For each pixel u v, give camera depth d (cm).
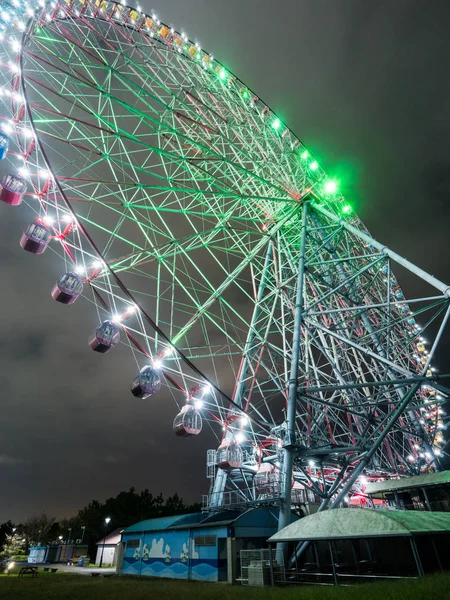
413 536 1483
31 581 2617
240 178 3109
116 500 9750
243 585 1927
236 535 2216
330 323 3256
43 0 2281
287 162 3212
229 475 2912
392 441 3453
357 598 1147
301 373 3003
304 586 1639
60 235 1995
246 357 3034
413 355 3588
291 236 3291
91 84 2052
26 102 1945
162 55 3042
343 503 3431
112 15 2934
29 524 9569
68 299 1992
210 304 2742
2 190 1919
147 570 2816
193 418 2069
